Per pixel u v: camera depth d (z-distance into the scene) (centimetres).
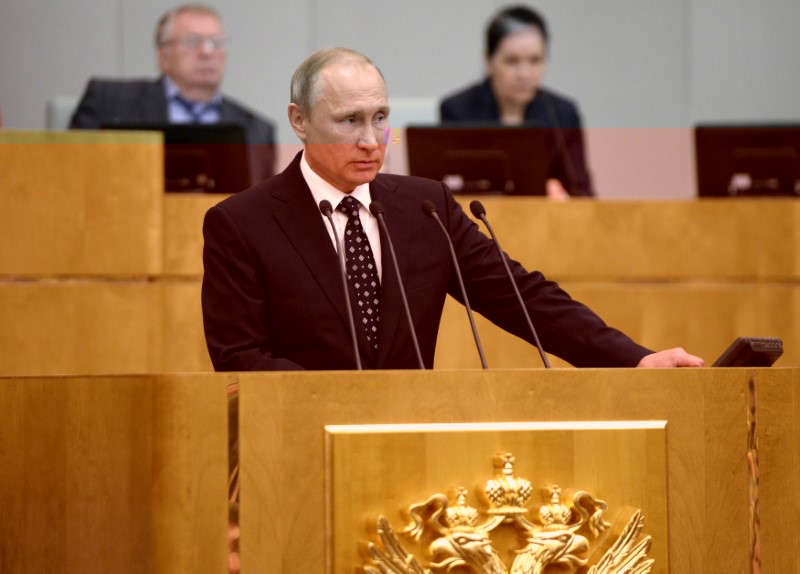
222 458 650
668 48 2394
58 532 675
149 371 1356
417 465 657
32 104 2138
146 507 662
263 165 1359
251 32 2244
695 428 688
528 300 857
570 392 679
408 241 840
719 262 1495
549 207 1452
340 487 648
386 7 2298
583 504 667
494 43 1862
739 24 2403
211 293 811
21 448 681
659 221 1484
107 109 1686
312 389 655
